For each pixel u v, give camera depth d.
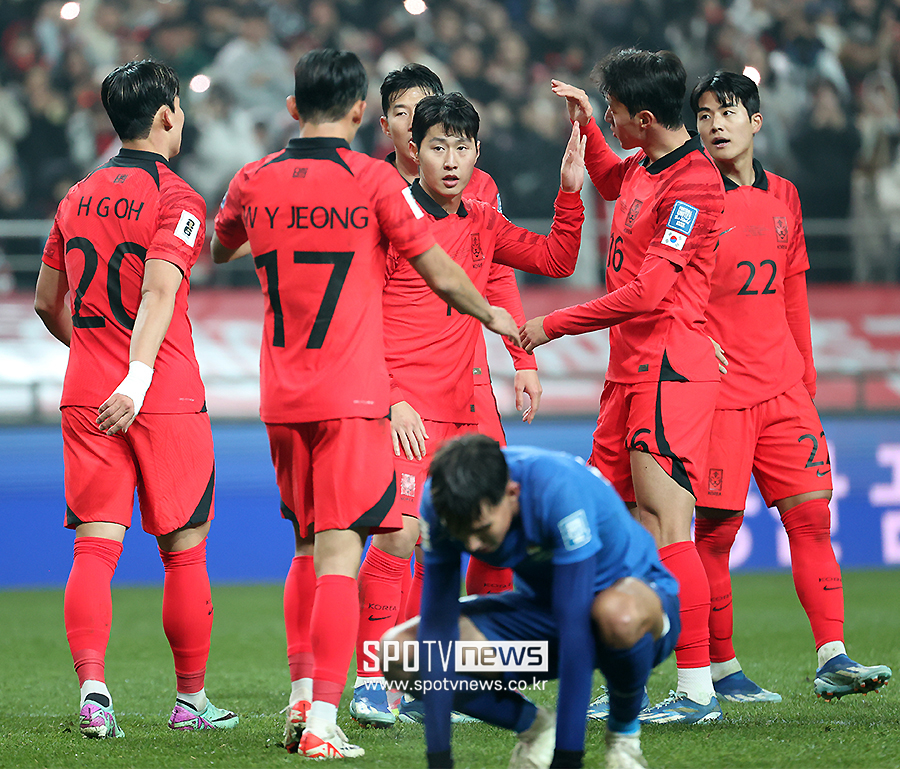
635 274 14.74
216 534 36.41
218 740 12.92
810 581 15.63
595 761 11.35
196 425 14.09
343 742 11.72
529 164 45.00
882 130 47.53
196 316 39.06
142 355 13.14
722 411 15.62
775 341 15.88
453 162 14.56
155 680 19.08
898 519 38.16
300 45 47.91
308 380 12.02
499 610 10.66
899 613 26.81
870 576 35.41
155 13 47.34
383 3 48.81
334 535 11.95
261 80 45.41
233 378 38.12
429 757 10.09
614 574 10.27
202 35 47.56
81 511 13.93
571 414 38.62
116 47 46.56
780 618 26.56
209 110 44.66
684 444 14.30
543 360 39.28
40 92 44.81
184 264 13.71
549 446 38.16
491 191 17.72
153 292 13.43
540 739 10.57
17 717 15.02
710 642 16.05
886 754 11.68
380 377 12.18
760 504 37.31
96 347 14.01
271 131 45.09
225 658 21.81
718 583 15.95
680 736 12.90
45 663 21.38
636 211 14.66
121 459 13.96
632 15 49.56
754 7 49.66
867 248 43.19
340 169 12.06
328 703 11.62
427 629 10.20
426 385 14.69
